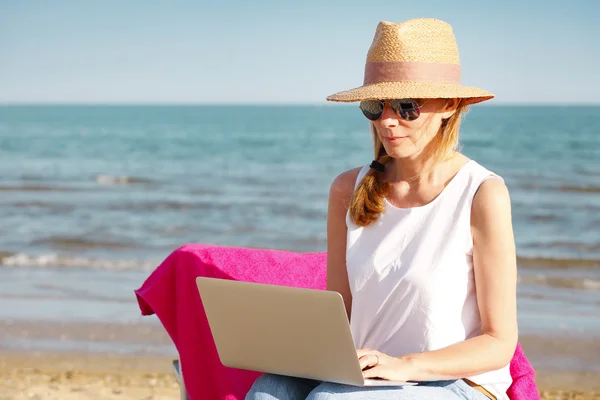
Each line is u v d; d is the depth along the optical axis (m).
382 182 2.66
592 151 31.78
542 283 9.48
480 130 47.12
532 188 19.88
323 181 22.92
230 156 32.50
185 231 14.25
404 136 2.54
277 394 2.50
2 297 8.36
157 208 17.03
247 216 16.09
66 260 10.90
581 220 15.15
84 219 15.34
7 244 12.38
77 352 6.39
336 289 2.89
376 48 2.62
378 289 2.57
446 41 2.61
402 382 2.34
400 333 2.54
